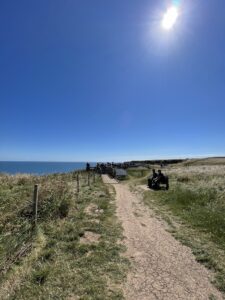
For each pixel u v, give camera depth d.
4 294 5.15
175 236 9.41
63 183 16.00
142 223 11.30
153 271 6.57
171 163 117.00
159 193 20.30
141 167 77.56
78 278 5.92
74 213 11.73
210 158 114.44
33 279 5.72
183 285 5.91
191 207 14.11
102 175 48.69
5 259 6.46
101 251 7.57
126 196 19.72
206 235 9.59
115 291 5.52
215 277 6.30
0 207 10.76
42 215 10.27
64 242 8.06
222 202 14.50
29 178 20.88
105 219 11.51
